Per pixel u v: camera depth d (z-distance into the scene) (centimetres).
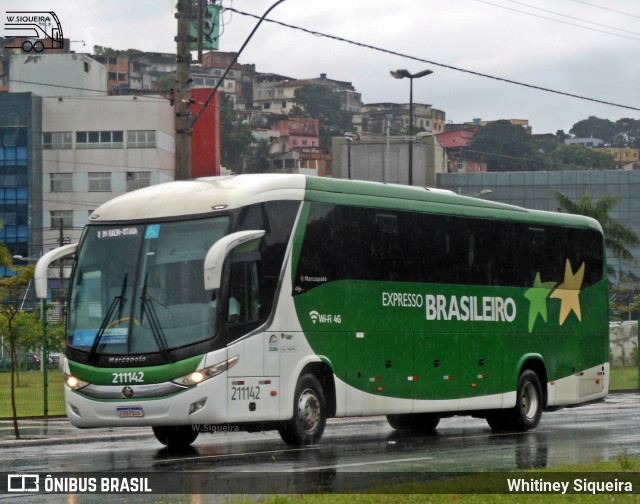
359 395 1947
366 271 1978
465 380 2189
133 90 14400
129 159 10275
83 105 10344
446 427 2497
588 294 2553
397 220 2062
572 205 6675
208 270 1650
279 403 1784
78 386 1723
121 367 1698
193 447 1925
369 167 9231
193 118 2620
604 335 2597
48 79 10944
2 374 5616
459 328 2184
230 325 1712
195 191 1789
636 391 4259
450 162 18975
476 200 2277
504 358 2294
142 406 1683
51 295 9150
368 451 1788
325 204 1909
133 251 1756
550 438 2097
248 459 1647
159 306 1714
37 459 1684
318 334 1867
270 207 1805
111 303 1734
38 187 10288
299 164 17775
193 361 1681
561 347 2459
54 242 10300
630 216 12531
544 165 19975
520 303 2350
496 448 1850
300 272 1841
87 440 2128
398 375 2031
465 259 2219
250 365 1736
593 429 2344
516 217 2364
